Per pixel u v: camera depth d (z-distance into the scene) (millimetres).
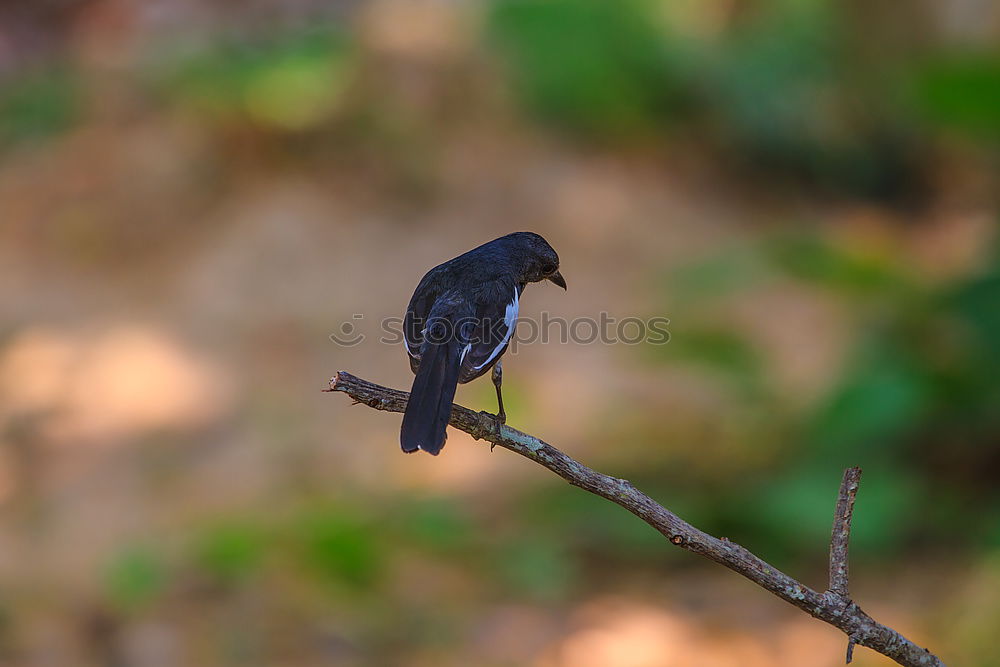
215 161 16281
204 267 15172
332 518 11109
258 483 11969
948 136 17375
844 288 12703
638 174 17094
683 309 14406
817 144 18047
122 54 18484
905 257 16062
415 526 11242
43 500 11781
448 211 15945
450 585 10500
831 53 18188
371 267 15125
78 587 10438
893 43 17656
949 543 10672
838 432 11367
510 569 10711
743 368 12586
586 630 9852
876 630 4590
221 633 9812
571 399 13211
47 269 15398
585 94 17500
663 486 11641
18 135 17250
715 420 12562
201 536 11023
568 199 16250
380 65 17234
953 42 17219
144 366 13742
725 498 11227
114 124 16969
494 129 17062
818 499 10891
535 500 11641
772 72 18031
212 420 12969
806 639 9602
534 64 17578
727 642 9633
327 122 16609
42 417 13086
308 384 13547
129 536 11117
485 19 18078
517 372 13680
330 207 15836
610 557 10914
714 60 18125
